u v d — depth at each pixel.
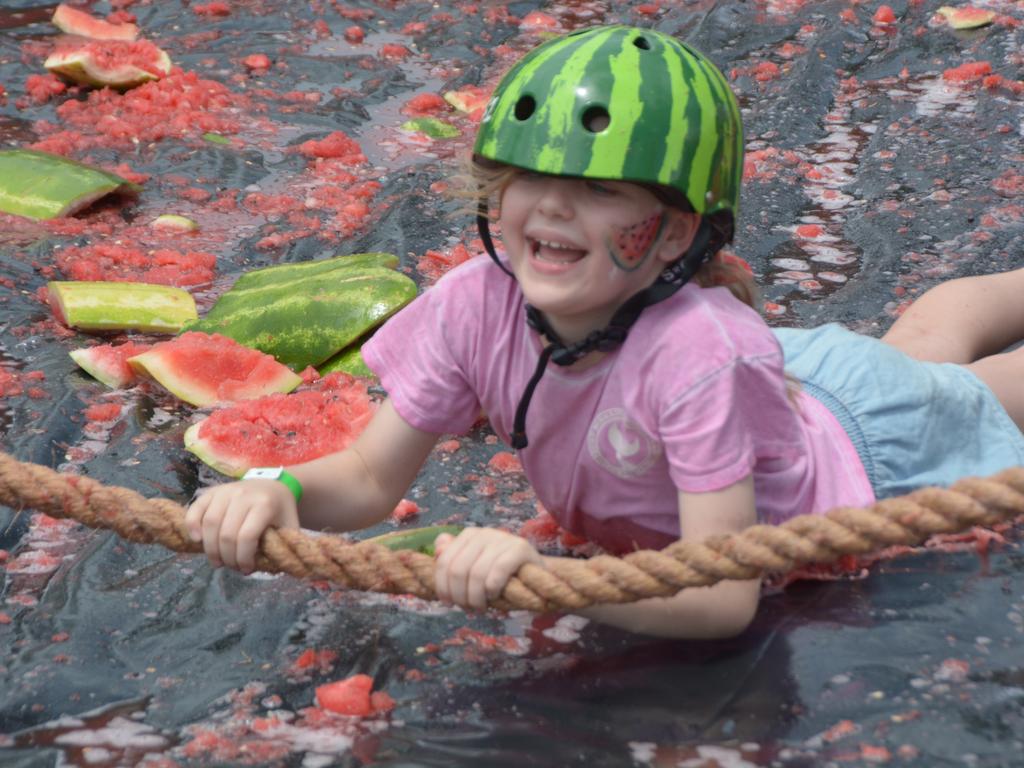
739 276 3.57
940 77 8.86
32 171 6.92
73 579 3.95
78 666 3.55
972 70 8.80
